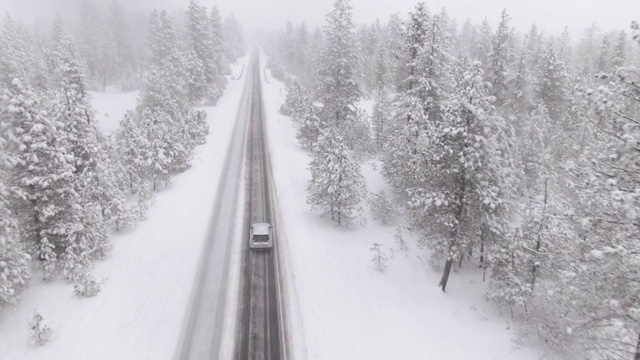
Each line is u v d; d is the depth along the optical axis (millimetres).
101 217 21703
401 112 28516
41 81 52406
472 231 18609
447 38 28672
